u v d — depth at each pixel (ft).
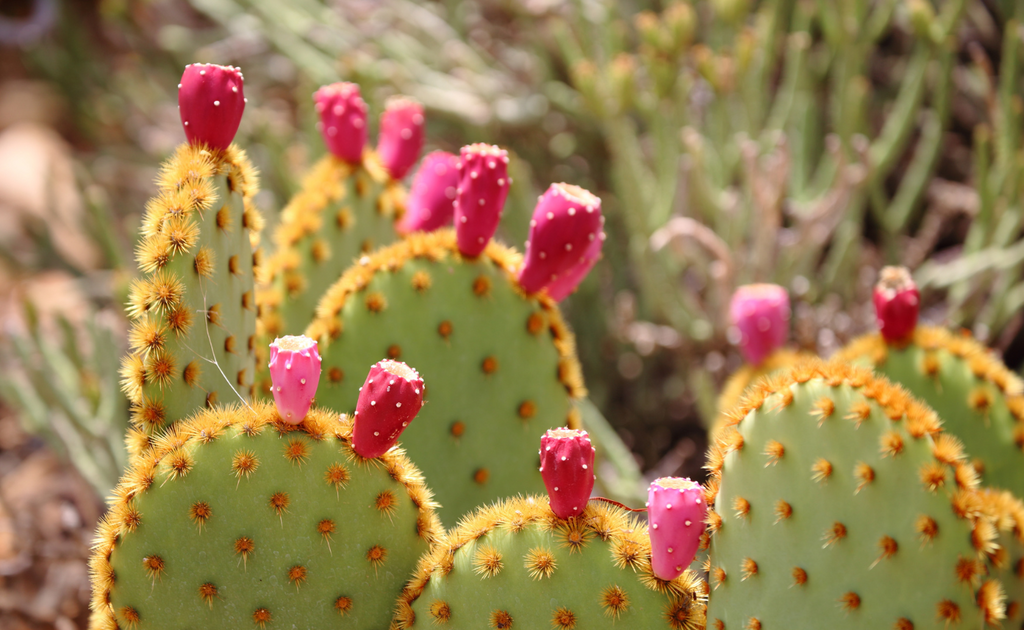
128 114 10.12
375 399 3.48
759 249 5.84
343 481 3.52
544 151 7.62
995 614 3.47
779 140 5.69
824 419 3.48
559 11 7.02
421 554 3.59
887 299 3.99
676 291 5.90
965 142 7.30
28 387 5.50
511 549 3.49
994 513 3.73
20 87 13.29
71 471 5.50
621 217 6.86
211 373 3.64
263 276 3.85
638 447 6.24
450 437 3.85
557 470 3.45
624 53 6.45
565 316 6.39
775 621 3.48
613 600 3.47
